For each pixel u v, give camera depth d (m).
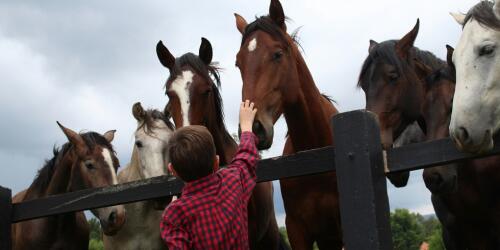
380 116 4.42
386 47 4.60
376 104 4.46
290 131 4.53
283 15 4.43
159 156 5.57
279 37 4.22
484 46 3.24
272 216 5.68
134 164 6.07
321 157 2.86
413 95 4.55
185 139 2.28
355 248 2.58
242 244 2.26
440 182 3.99
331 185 4.30
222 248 2.19
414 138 5.36
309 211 4.40
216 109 5.09
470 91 3.16
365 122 2.63
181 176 2.30
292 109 4.36
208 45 5.23
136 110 5.87
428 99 4.55
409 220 52.75
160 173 5.51
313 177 4.34
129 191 3.52
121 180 6.29
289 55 4.25
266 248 5.70
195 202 2.23
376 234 2.53
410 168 2.62
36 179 6.06
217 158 2.38
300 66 4.44
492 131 3.19
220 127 5.15
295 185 4.43
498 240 4.37
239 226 2.26
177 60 4.95
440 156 2.55
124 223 5.63
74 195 3.72
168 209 2.26
